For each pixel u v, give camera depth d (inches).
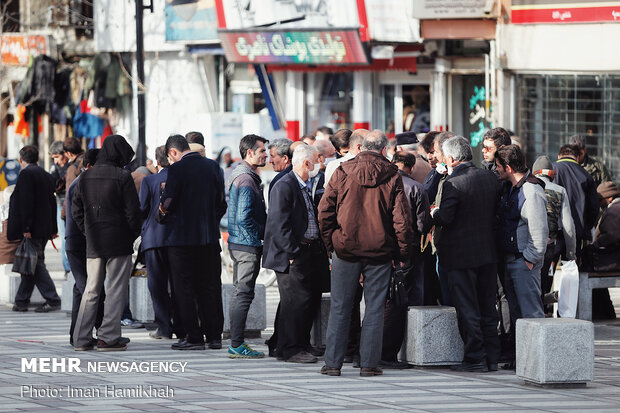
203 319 658.2
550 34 1085.1
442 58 1208.2
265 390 530.0
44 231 826.2
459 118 1232.8
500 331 621.3
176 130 1457.9
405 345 598.2
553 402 507.2
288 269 599.5
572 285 676.1
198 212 644.1
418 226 584.1
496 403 503.5
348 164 566.6
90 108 1507.1
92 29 1582.2
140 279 751.1
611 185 777.6
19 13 1658.5
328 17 1229.1
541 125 1112.8
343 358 572.4
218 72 1434.5
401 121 1275.8
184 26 1379.2
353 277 567.5
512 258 587.2
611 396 524.1
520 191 583.8
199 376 566.9
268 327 749.3
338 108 1311.5
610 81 1048.8
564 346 540.7
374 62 1249.4
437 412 482.0
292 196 595.2
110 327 645.9
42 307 838.5
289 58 1269.7
